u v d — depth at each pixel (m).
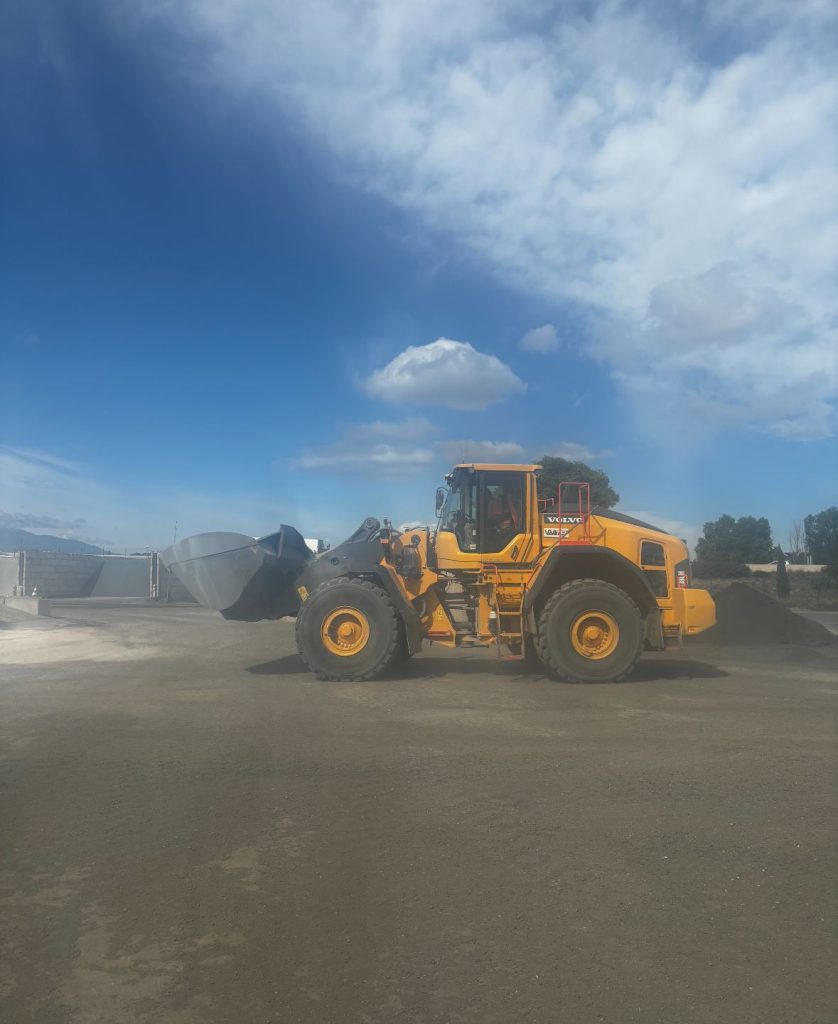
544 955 3.56
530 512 11.27
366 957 3.55
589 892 4.16
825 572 43.31
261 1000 3.24
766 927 3.80
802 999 3.23
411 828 5.05
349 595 10.75
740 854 4.63
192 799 5.60
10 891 4.19
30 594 32.25
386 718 8.25
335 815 5.28
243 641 16.00
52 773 6.22
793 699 9.38
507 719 8.20
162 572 33.56
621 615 10.52
